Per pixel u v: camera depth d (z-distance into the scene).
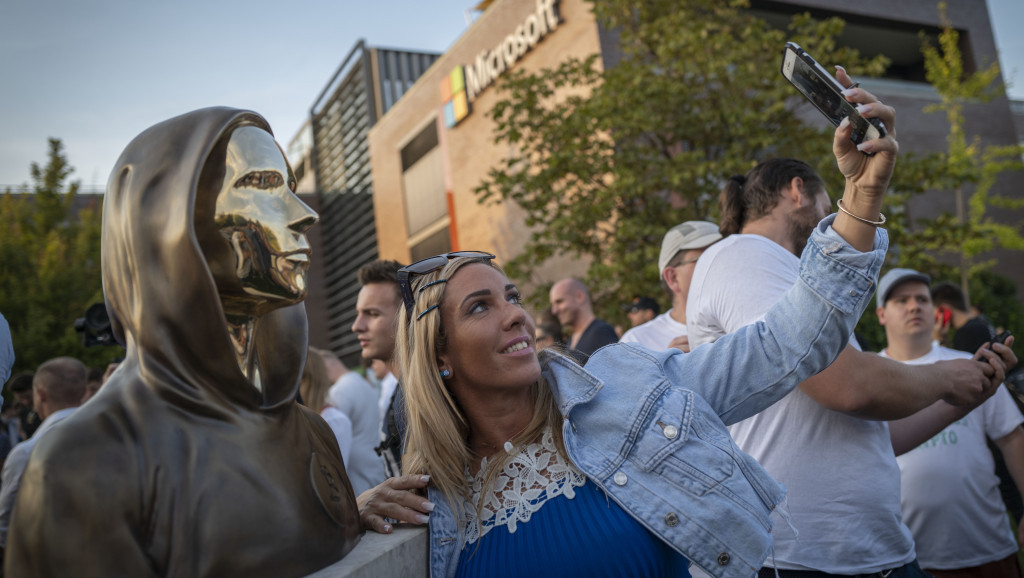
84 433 0.84
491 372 1.36
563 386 1.38
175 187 0.87
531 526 1.32
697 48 7.84
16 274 16.00
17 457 2.51
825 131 7.99
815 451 1.74
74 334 15.55
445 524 1.37
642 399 1.34
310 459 1.02
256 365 0.98
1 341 1.87
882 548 1.73
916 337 3.20
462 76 17.09
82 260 16.64
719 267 1.85
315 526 0.97
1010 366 1.74
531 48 14.43
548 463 1.38
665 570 1.30
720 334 1.87
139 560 0.83
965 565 2.85
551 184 8.66
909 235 8.12
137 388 0.89
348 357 23.62
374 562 1.04
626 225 7.58
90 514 0.81
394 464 2.47
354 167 24.50
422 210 19.80
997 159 18.00
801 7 15.71
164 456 0.86
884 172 1.21
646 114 7.70
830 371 1.59
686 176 7.32
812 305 1.29
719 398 1.38
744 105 7.83
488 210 16.48
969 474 2.87
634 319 5.89
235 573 0.86
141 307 0.89
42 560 0.79
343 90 25.11
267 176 0.91
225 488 0.88
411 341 1.49
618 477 1.30
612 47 12.53
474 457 1.45
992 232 14.84
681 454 1.29
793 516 1.74
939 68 15.04
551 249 8.80
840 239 1.29
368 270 2.95
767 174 2.05
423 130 19.55
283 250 0.90
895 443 2.10
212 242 0.91
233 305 0.94
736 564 1.23
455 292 1.41
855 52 8.04
